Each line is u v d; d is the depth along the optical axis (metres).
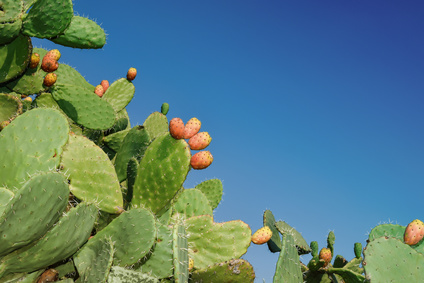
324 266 3.51
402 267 3.03
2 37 3.41
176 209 3.40
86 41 3.68
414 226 3.18
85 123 3.81
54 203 2.70
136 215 2.90
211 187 3.93
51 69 3.77
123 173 3.69
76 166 3.04
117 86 4.34
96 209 2.88
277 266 3.06
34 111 3.03
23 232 2.64
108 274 2.75
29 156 2.96
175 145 3.18
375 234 3.38
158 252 2.92
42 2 3.43
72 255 2.88
